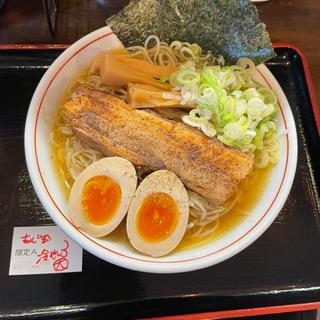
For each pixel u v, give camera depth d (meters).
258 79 0.29
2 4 0.35
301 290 0.27
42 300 0.25
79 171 0.28
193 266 0.23
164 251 0.25
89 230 0.24
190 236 0.27
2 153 0.29
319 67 0.36
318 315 0.28
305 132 0.32
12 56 0.32
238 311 0.26
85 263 0.26
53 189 0.25
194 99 0.27
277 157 0.28
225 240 0.25
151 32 0.29
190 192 0.27
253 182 0.28
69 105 0.27
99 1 0.36
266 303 0.26
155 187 0.25
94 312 0.25
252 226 0.25
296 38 0.36
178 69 0.29
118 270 0.26
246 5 0.27
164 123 0.27
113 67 0.28
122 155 0.26
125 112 0.27
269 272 0.27
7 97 0.31
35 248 0.27
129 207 0.25
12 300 0.25
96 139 0.26
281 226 0.29
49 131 0.28
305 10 0.37
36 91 0.26
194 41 0.30
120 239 0.25
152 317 0.26
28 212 0.28
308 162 0.31
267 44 0.28
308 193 0.30
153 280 0.26
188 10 0.28
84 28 0.35
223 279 0.27
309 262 0.28
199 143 0.27
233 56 0.30
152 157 0.26
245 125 0.27
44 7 0.33
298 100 0.33
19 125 0.30
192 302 0.26
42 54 0.32
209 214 0.27
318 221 0.29
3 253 0.26
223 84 0.28
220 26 0.28
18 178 0.29
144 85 0.28
